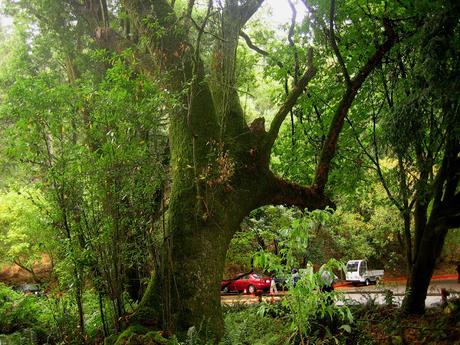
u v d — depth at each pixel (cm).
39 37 1263
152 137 806
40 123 714
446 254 3033
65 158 702
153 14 930
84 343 777
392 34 983
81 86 810
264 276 2556
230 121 922
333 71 1290
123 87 729
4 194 1820
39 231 880
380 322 1044
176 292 755
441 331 940
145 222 754
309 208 969
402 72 1090
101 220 725
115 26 1196
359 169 1370
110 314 788
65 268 783
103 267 725
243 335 749
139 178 723
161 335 677
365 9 1201
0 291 1079
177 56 897
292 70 1290
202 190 818
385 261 3105
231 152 876
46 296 935
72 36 1239
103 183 705
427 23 842
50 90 701
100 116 700
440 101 848
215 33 968
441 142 1016
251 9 966
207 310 755
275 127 955
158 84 858
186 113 884
